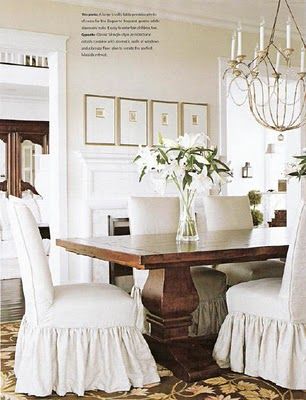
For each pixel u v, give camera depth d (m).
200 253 2.90
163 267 2.84
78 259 5.22
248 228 4.70
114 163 5.36
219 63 6.06
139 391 2.87
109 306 2.90
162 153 3.27
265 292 3.05
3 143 9.44
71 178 5.18
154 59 5.64
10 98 9.47
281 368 2.89
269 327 2.99
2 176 9.42
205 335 3.74
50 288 2.85
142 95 5.57
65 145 5.15
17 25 4.92
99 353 2.88
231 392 2.85
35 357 2.81
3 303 5.11
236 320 3.17
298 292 2.89
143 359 2.97
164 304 3.18
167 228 4.28
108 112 5.37
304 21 6.15
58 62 5.11
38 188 9.34
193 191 3.46
